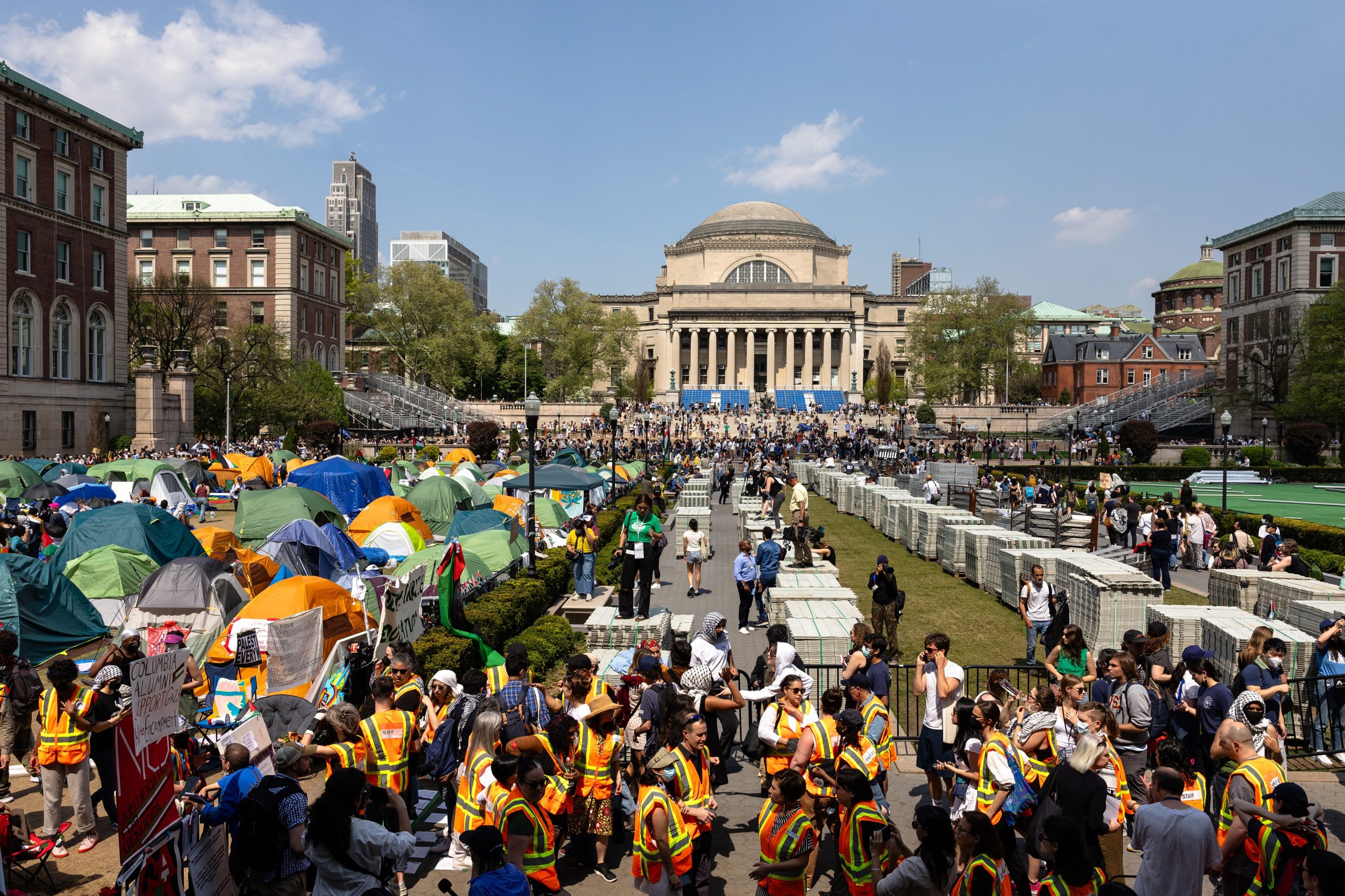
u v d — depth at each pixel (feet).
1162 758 28.53
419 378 377.09
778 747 34.88
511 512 115.14
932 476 153.99
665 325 492.54
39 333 192.85
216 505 146.51
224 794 28.66
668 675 37.63
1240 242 316.60
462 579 69.26
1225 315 329.72
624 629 57.82
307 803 27.96
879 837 27.09
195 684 44.27
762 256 510.17
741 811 39.42
